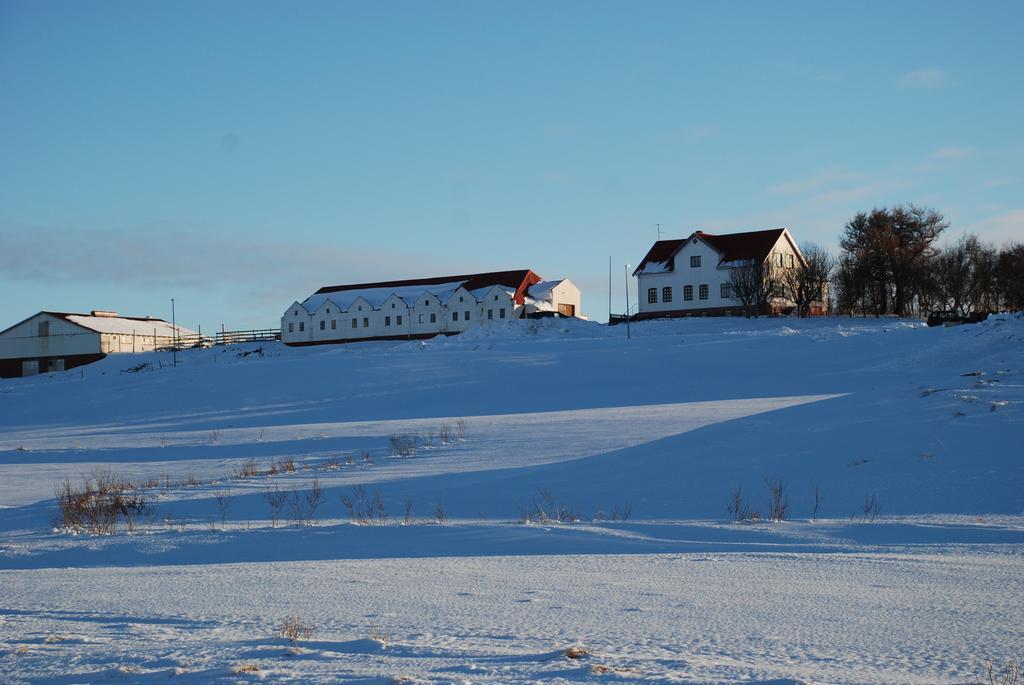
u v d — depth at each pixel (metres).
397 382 59.69
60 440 44.41
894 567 10.79
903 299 101.44
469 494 20.52
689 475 20.78
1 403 62.25
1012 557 11.47
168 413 54.38
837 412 26.78
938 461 19.56
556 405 47.41
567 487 20.53
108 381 67.06
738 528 14.71
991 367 47.12
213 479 27.12
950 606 8.51
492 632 7.57
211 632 7.66
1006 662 6.43
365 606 8.88
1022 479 17.42
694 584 9.87
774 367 58.03
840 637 7.28
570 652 6.63
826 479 19.22
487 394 54.00
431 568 11.40
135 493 23.02
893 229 102.94
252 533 15.11
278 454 33.59
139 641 7.28
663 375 57.59
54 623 8.23
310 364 67.81
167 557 13.43
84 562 13.32
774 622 7.88
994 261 102.06
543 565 11.48
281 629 7.75
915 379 46.03
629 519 16.45
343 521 17.33
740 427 26.20
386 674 6.07
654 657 6.59
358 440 35.69
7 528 18.25
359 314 115.38
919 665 6.35
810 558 11.61
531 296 112.56
